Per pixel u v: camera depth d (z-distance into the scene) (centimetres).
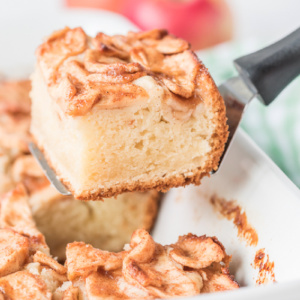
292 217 44
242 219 47
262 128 60
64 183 47
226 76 63
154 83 45
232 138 48
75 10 74
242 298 39
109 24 68
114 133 45
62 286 43
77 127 44
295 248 44
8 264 43
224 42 75
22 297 42
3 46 67
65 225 53
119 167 45
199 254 45
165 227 52
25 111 59
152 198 53
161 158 46
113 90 44
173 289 43
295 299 39
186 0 73
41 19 68
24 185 53
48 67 47
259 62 48
